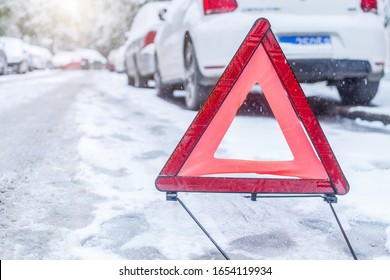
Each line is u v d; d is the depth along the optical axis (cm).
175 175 176
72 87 954
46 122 426
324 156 178
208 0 424
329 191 180
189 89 511
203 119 175
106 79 1380
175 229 180
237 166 180
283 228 185
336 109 484
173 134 365
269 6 406
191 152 176
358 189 230
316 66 408
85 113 494
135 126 403
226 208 204
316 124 176
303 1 406
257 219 193
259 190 179
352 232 182
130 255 159
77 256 157
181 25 510
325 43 407
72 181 237
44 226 180
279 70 175
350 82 475
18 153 297
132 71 994
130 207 202
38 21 3047
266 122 421
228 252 163
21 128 392
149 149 311
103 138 347
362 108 442
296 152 180
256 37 175
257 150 302
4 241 166
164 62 625
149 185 233
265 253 163
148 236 173
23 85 985
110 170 258
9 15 2328
